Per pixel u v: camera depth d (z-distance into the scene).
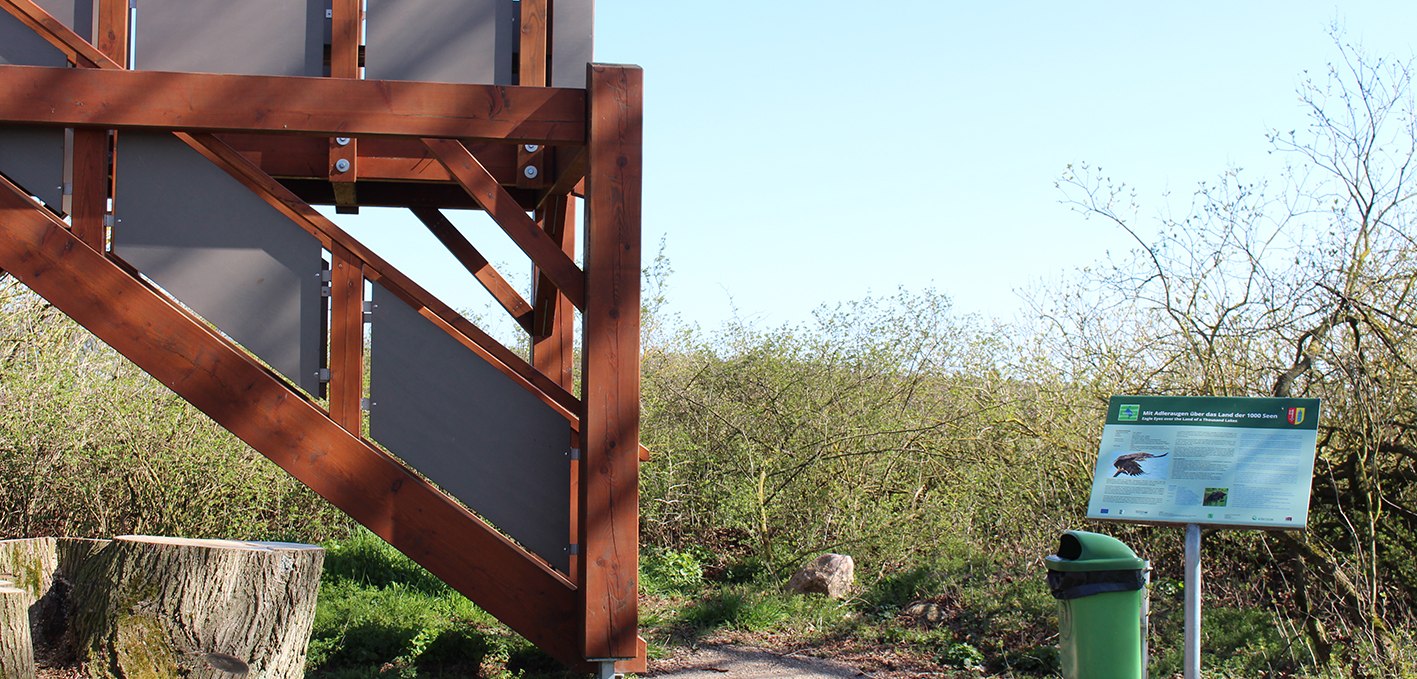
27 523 8.34
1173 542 7.02
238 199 5.04
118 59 5.07
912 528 8.59
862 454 8.78
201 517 8.69
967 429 8.50
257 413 4.96
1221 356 6.92
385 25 5.28
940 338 10.02
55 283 4.86
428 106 5.08
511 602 5.13
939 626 6.94
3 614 4.54
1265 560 6.82
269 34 5.20
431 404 5.18
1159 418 4.68
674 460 10.09
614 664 5.05
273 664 4.93
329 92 5.02
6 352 8.49
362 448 5.05
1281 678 5.48
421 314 5.19
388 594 7.32
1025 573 7.18
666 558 8.87
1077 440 7.38
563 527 5.29
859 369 9.90
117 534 8.54
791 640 6.91
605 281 5.07
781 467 9.20
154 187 5.00
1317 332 6.36
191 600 4.89
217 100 4.94
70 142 5.01
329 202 6.95
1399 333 6.32
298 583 5.04
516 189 6.88
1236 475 4.44
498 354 5.41
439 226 7.19
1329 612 5.96
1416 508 6.32
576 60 5.46
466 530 5.11
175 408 8.69
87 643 4.88
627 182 5.10
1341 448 6.60
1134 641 4.52
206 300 5.01
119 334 4.88
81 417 8.40
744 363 10.27
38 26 4.95
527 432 5.28
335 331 5.10
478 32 5.36
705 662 6.41
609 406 5.06
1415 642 5.28
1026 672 6.05
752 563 8.91
